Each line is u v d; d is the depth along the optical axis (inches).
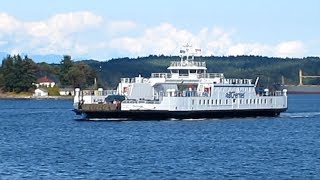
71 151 6865.2
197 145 7445.9
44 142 7770.7
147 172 5546.3
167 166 5846.5
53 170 5625.0
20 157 6407.5
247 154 6692.9
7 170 5615.2
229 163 6048.2
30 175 5388.8
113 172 5536.4
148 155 6550.2
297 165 5944.9
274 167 5831.7
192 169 5708.7
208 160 6230.3
